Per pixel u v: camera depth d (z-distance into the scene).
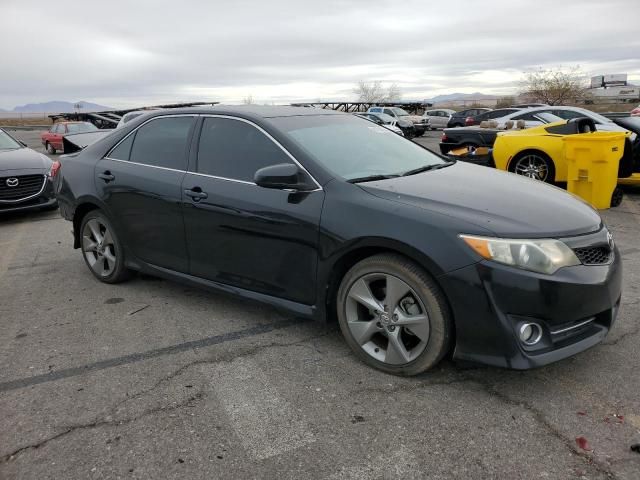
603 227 3.12
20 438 2.60
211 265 3.82
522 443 2.46
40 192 8.07
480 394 2.87
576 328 2.88
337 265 3.16
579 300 2.71
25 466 2.40
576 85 52.09
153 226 4.14
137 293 4.58
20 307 4.35
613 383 2.94
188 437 2.58
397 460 2.37
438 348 2.86
